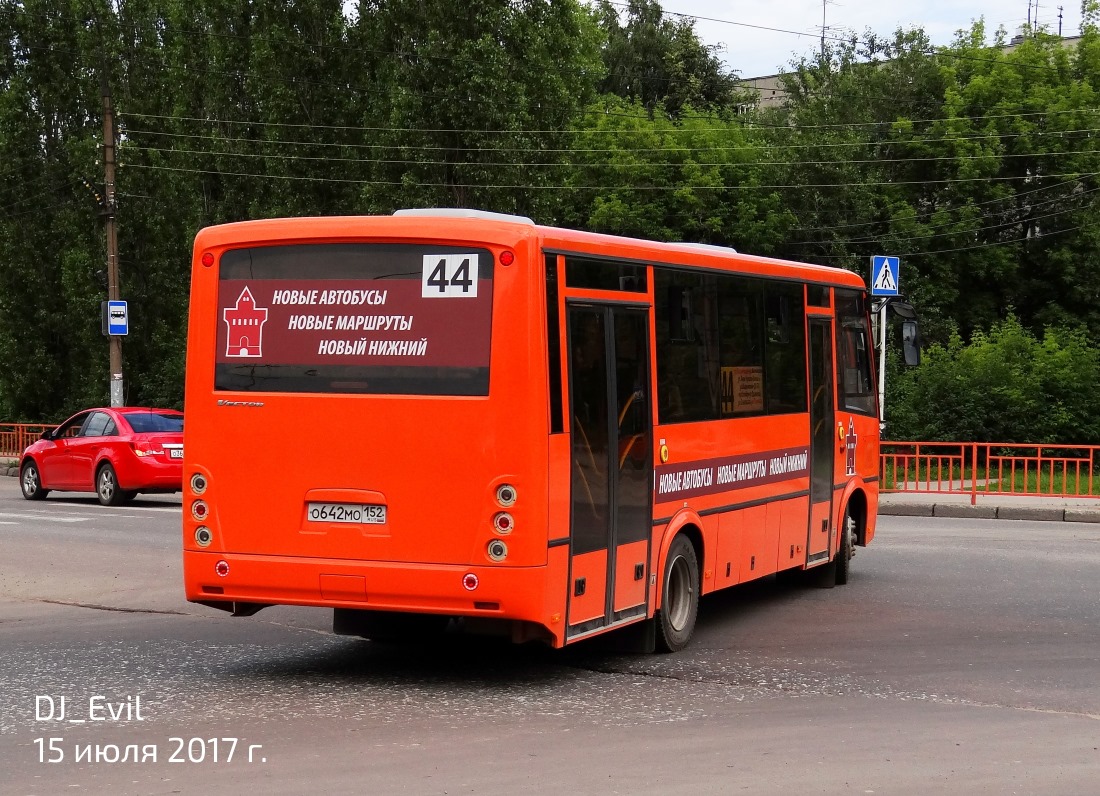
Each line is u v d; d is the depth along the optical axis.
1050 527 19.33
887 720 7.76
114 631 10.91
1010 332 32.81
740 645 10.29
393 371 8.60
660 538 9.80
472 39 35.84
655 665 9.48
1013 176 47.41
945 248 46.59
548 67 37.44
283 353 8.87
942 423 30.86
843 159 48.50
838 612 11.87
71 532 18.11
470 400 8.41
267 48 37.38
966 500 21.95
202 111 40.19
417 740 7.22
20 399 40.91
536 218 36.78
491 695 8.45
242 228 9.00
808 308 12.82
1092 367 31.72
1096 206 45.84
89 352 39.75
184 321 39.81
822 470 13.02
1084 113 46.16
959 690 8.61
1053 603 12.22
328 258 8.80
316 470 8.73
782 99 62.50
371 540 8.59
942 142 47.69
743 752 6.98
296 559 8.75
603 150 51.09
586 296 8.93
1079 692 8.55
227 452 8.95
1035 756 6.95
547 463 8.41
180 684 8.79
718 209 49.69
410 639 10.50
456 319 8.50
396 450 8.55
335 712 7.94
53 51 39.47
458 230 8.51
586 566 8.84
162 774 6.52
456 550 8.41
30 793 6.18
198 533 9.02
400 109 35.34
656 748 7.05
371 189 35.69
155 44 40.12
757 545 11.55
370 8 38.41
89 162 38.81
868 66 53.47
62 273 39.50
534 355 8.36
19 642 10.38
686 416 10.23
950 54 51.12
